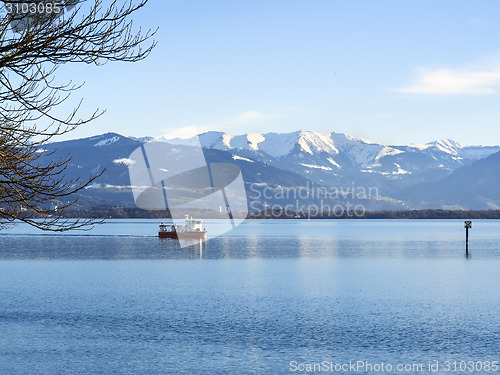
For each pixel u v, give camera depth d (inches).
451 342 1683.1
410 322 1984.5
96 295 2667.3
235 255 5206.7
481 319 2034.9
